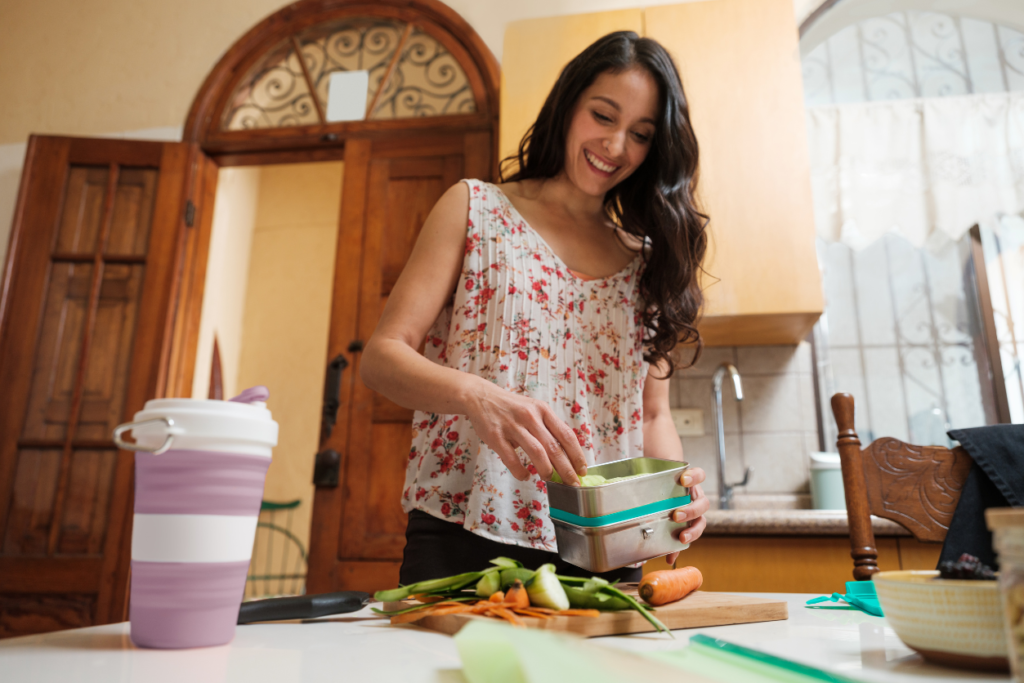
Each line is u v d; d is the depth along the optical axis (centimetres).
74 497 251
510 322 96
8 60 307
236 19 303
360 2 291
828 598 81
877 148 243
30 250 270
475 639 31
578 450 72
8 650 47
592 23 235
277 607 63
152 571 48
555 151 110
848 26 275
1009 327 245
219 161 298
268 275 513
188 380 277
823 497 218
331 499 243
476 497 86
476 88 277
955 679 39
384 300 260
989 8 265
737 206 217
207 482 48
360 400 251
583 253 109
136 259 271
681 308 113
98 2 311
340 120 285
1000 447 99
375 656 47
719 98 225
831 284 257
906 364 249
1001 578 30
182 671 41
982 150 236
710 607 62
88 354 264
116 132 295
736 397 223
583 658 23
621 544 65
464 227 99
